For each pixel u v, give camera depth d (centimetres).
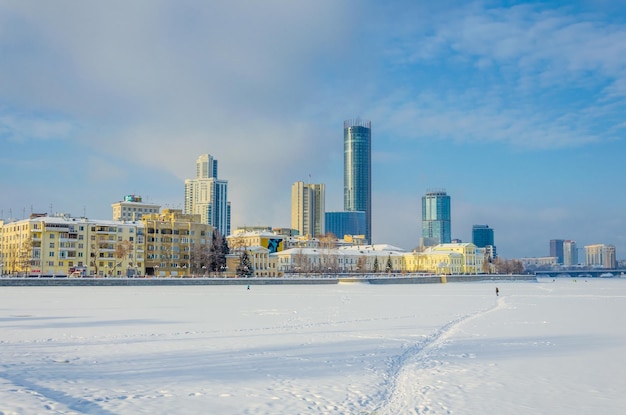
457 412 3481
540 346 6059
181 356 5316
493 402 3706
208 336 6762
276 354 5459
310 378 4394
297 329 7562
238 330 7406
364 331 7356
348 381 4291
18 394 3681
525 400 3766
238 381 4262
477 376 4488
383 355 5434
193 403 3628
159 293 17325
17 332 7075
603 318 9406
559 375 4534
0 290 18175
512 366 4903
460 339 6625
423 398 3794
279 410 3500
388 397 3841
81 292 17362
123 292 17775
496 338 6712
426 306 12275
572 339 6644
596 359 5250
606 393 3959
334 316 9575
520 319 9188
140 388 4000
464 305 12700
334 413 3447
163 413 3403
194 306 11788
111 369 4672
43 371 4547
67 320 8625
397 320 8888
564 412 3491
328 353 5541
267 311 10588
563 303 13762
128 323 8225
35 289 18888
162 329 7481
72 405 3509
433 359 5234
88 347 5828
